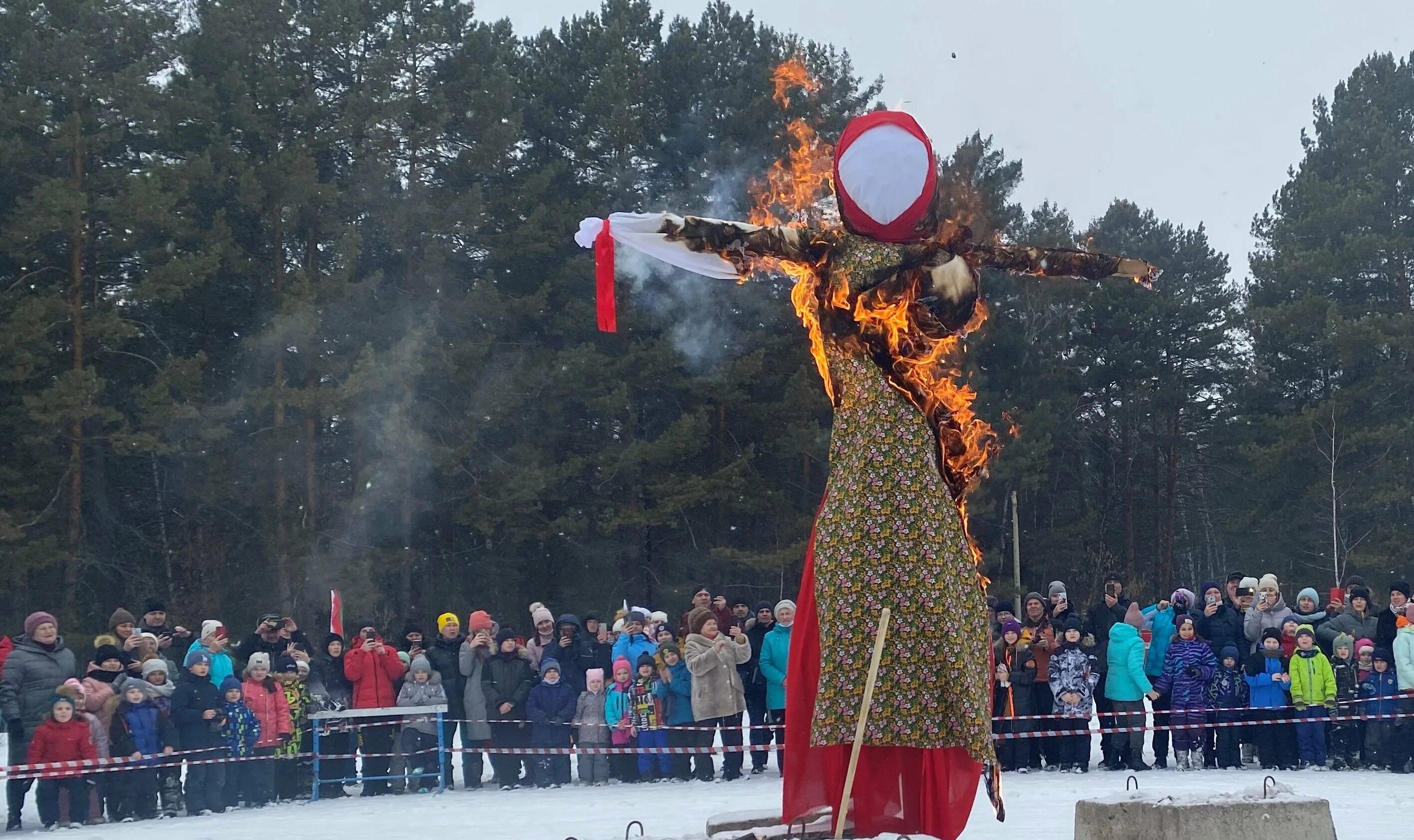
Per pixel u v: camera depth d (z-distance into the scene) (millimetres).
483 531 32656
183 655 15219
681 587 35969
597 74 36406
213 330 33531
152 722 12898
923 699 5789
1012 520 43219
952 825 5801
